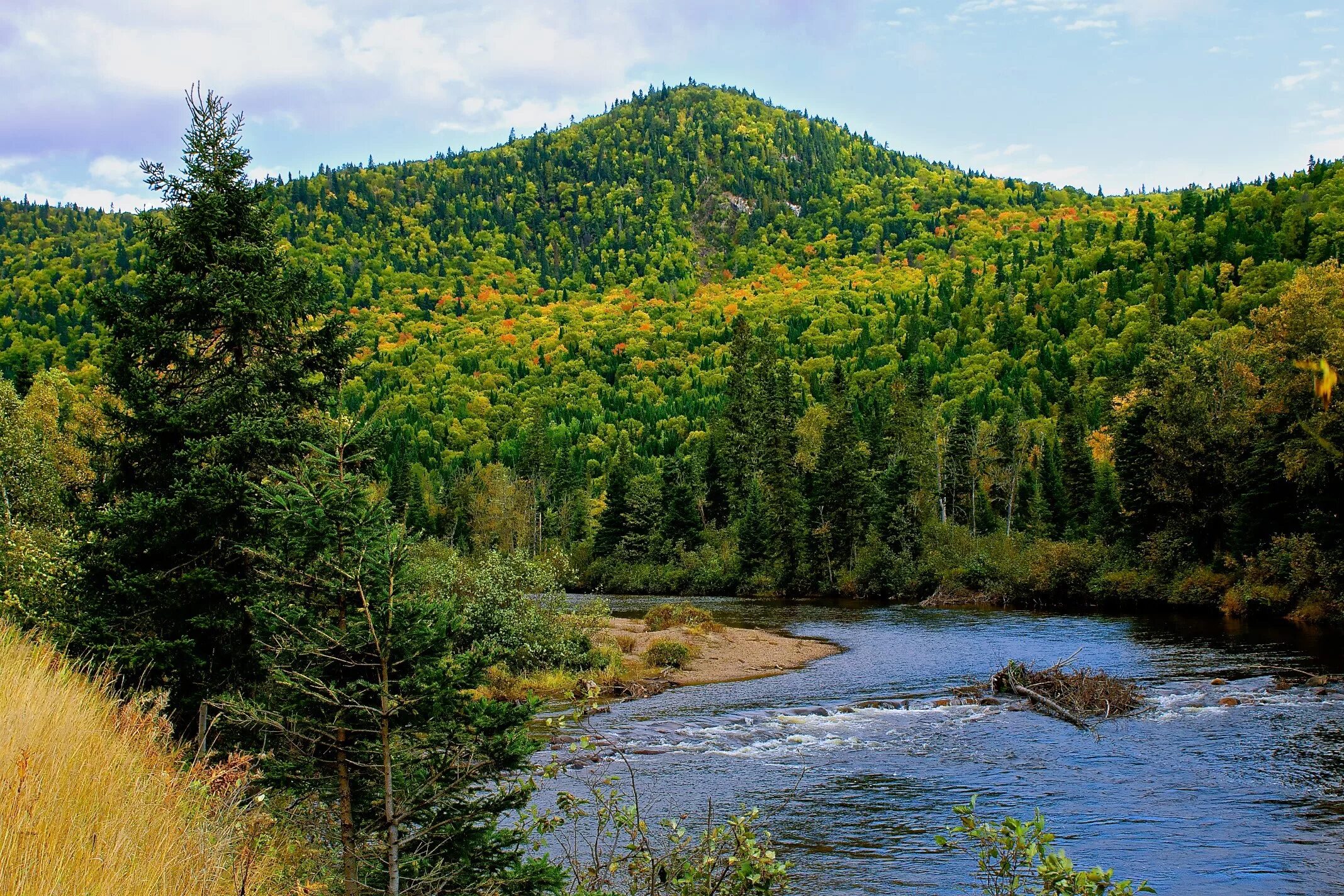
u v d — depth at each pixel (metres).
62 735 8.12
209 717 13.06
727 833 8.57
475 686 7.91
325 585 7.40
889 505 72.31
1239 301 130.00
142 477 15.68
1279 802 15.61
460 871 7.48
